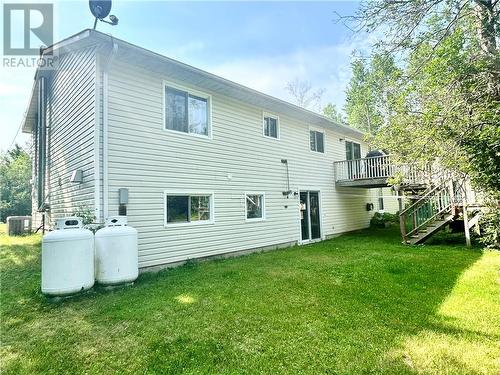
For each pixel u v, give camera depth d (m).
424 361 2.82
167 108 7.40
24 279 5.80
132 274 5.40
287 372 2.72
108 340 3.36
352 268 6.47
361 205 15.76
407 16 5.12
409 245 9.77
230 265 7.16
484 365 2.73
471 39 4.59
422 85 5.07
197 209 7.89
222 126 8.70
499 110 3.83
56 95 9.45
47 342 3.34
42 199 10.60
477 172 4.39
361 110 23.27
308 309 4.17
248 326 3.65
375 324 3.66
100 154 6.09
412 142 5.35
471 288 4.88
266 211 10.00
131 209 6.46
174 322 3.78
